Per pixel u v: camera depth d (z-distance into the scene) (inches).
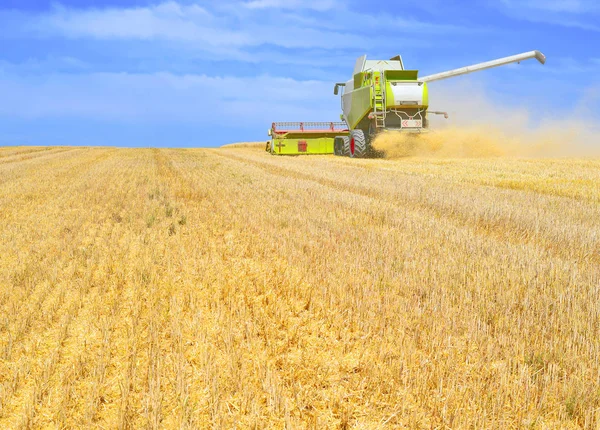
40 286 227.9
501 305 196.1
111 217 397.1
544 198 446.9
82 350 163.5
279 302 199.5
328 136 1155.9
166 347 162.4
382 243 294.2
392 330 172.9
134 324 180.7
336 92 1067.9
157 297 208.5
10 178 702.5
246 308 195.0
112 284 229.9
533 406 127.0
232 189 557.6
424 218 371.6
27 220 386.3
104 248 297.1
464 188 515.5
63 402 129.0
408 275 231.8
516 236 324.8
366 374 145.2
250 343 162.9
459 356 156.5
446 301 198.2
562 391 131.3
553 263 246.8
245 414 124.7
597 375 141.9
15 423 124.4
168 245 303.3
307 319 186.1
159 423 121.8
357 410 128.6
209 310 195.3
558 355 152.2
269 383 135.7
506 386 133.6
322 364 152.3
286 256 269.7
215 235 335.3
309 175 682.8
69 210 434.6
